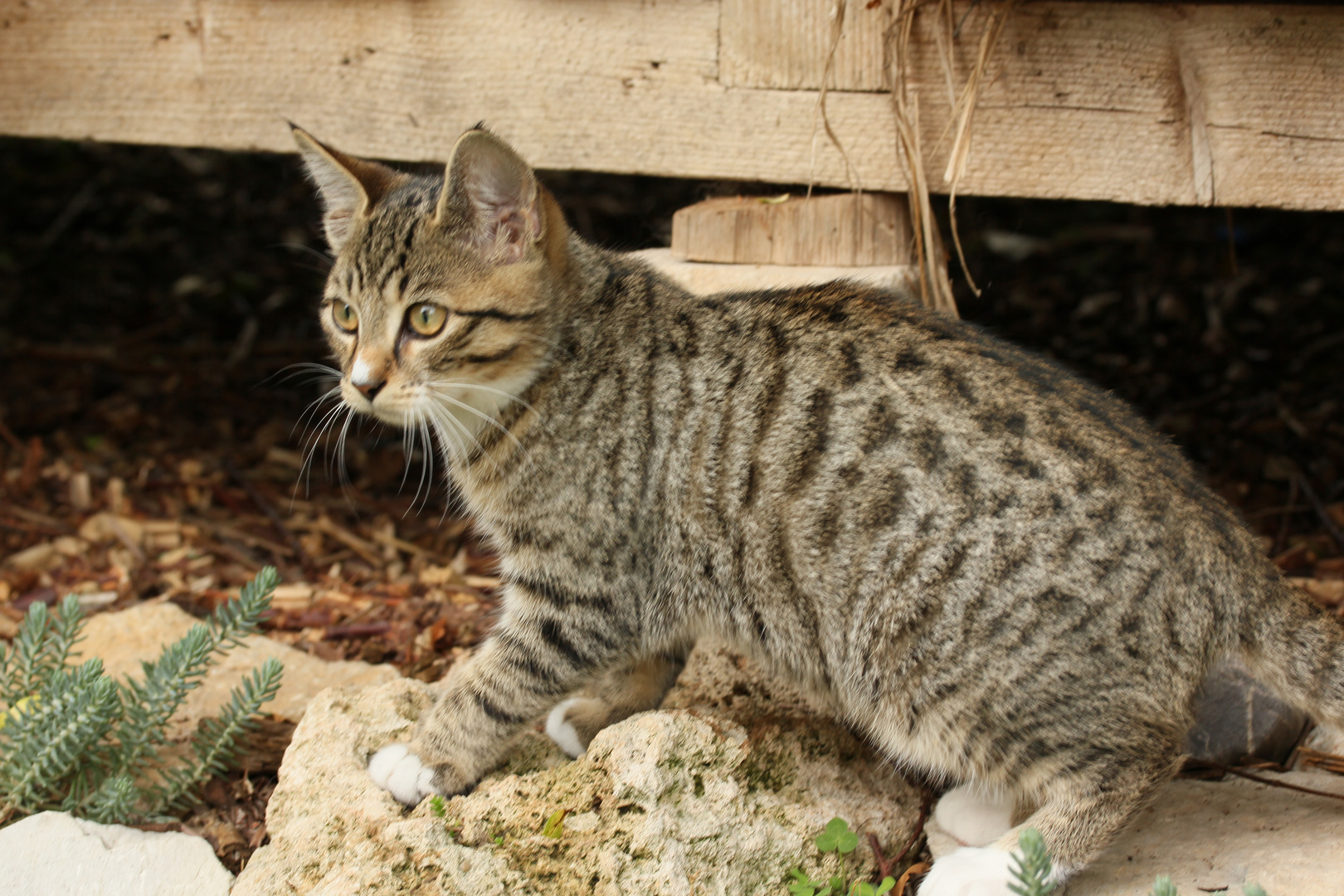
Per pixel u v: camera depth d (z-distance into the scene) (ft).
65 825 3.42
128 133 4.06
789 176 3.88
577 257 3.53
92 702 3.47
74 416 4.94
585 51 3.89
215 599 4.17
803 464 3.37
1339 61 3.73
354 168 3.58
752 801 3.37
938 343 3.44
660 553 3.43
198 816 3.55
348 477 4.67
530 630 3.44
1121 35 3.76
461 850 3.28
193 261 6.37
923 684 3.35
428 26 3.93
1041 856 3.06
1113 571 3.28
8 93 4.07
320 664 3.88
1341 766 3.51
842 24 3.79
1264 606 3.34
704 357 3.45
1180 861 3.32
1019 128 3.80
